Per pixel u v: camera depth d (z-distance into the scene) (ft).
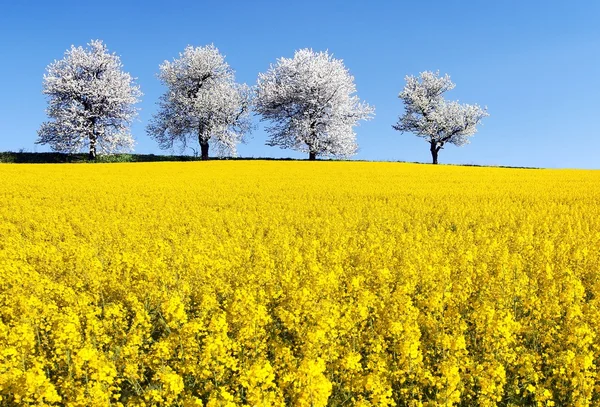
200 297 37.50
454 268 44.27
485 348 28.45
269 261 47.19
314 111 249.96
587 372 24.14
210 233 64.18
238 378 25.04
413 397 25.05
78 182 129.18
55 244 63.72
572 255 48.21
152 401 22.98
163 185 125.90
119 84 241.76
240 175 152.25
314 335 26.16
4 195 105.60
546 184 128.88
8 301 35.60
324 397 21.02
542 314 33.24
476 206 92.63
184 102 246.06
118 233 65.67
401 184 130.31
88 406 23.29
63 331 27.76
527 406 25.84
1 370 24.59
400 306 32.53
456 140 282.77
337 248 54.70
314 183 132.46
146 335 32.14
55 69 236.43
